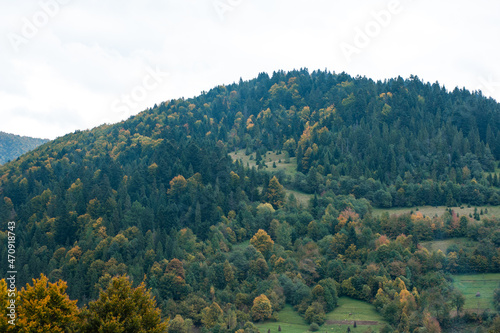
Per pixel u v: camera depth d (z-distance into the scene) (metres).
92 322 64.94
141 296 69.06
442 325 143.38
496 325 128.50
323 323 157.88
